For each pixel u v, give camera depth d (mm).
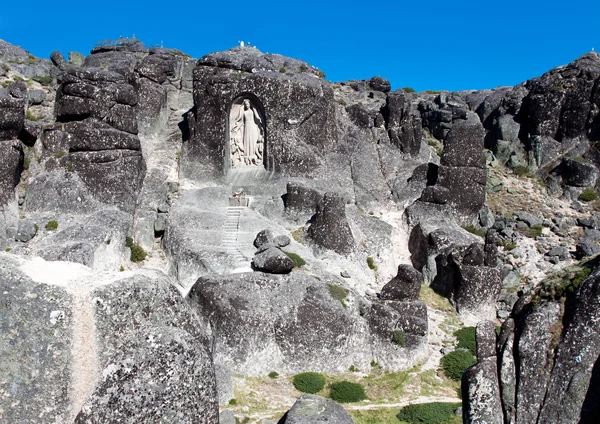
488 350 8320
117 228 28125
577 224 32625
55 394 7258
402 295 22609
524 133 40438
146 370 7371
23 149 30094
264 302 21328
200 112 35625
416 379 20344
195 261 26562
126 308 7863
